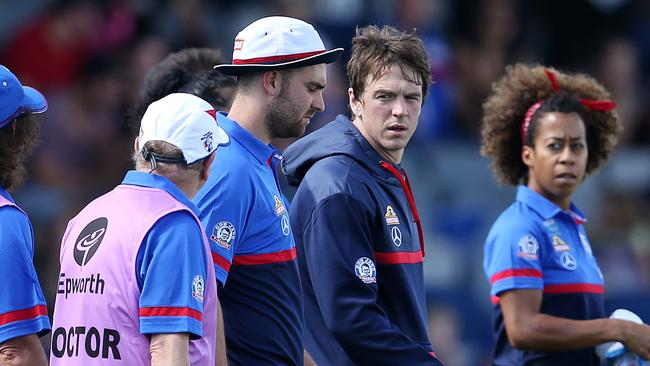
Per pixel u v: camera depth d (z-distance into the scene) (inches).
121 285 594.6
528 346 797.2
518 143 868.0
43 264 1327.5
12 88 641.0
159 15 1540.4
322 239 697.6
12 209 629.6
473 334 1444.4
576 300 810.2
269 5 1621.6
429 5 1654.8
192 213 605.3
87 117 1497.3
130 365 590.2
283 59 689.0
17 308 619.2
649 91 1850.4
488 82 1676.9
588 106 849.5
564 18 1781.5
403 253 725.3
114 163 1466.5
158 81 842.2
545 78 855.1
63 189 1443.2
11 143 646.5
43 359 629.6
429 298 1446.9
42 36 1565.0
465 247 1498.5
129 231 599.8
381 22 1627.7
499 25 1713.8
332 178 706.8
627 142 1793.8
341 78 1518.2
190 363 601.6
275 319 685.9
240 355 679.7
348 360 720.3
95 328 597.9
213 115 632.4
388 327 696.4
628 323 794.2
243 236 674.8
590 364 819.4
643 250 1537.9
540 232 813.9
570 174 826.2
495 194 1588.3
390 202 724.7
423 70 727.1
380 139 722.2
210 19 1628.9
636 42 1871.3
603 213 1598.2
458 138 1638.8
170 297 587.2
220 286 656.4
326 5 1622.8
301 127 705.6
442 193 1556.3
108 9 1561.3
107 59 1528.1
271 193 688.4
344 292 693.9
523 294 799.7
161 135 613.0
